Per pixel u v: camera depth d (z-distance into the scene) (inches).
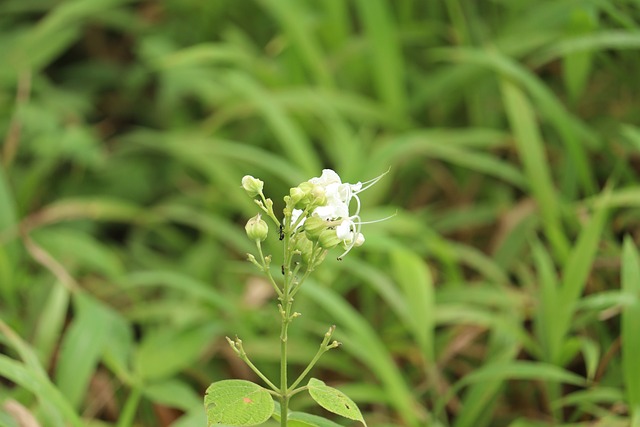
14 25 76.4
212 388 38.5
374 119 60.7
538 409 50.7
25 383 42.6
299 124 62.3
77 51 76.7
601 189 57.4
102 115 73.1
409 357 51.4
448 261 51.9
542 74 63.4
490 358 49.8
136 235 63.1
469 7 62.7
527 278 51.9
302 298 52.5
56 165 66.5
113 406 50.9
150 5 77.5
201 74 65.5
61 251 55.3
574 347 47.8
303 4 63.4
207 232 61.1
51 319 49.8
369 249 53.1
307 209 38.6
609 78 61.6
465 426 47.6
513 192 60.1
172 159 67.1
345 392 48.0
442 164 61.1
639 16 58.3
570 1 57.9
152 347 48.8
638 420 44.6
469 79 59.8
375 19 58.2
